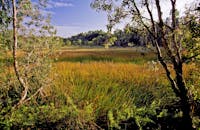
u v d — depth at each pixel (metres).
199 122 9.84
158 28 9.80
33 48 11.55
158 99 12.14
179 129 10.03
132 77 15.98
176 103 11.64
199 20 9.10
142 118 10.11
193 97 9.89
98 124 10.34
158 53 9.67
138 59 32.31
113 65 20.70
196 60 9.41
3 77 11.36
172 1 9.30
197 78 9.74
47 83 11.86
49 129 9.70
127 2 9.66
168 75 9.75
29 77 11.55
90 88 12.68
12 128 9.59
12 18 10.86
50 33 11.73
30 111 10.41
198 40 9.08
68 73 15.64
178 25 9.36
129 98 11.93
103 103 11.03
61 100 11.10
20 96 11.48
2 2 10.77
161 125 10.30
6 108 10.31
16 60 10.84
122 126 10.16
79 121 9.75
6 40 11.05
